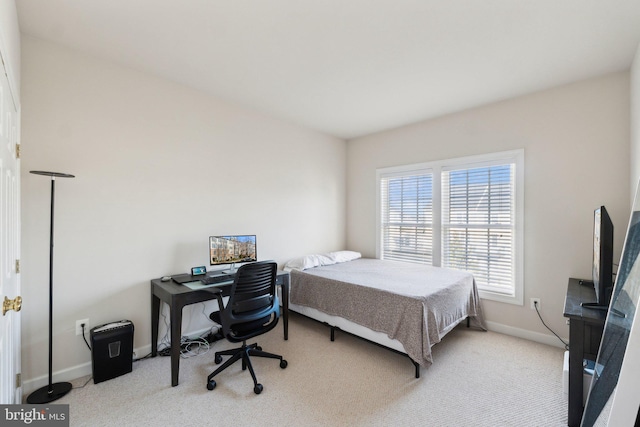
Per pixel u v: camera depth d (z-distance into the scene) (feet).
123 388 6.84
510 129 9.94
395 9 5.71
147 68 8.15
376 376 7.43
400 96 9.82
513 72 8.18
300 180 12.98
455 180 11.45
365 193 14.52
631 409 3.12
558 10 5.66
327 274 10.30
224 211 10.23
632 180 7.57
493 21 6.03
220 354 7.99
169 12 5.86
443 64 7.80
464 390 6.83
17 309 4.51
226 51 7.29
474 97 9.86
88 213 7.39
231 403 6.33
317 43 6.91
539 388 6.90
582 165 8.64
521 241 9.71
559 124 9.00
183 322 9.28
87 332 7.37
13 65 5.21
